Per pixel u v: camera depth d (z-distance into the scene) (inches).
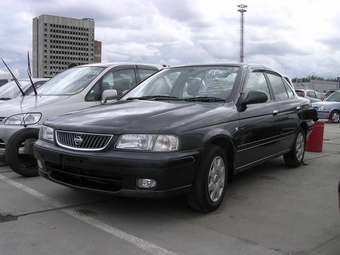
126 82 292.8
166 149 143.2
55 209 168.7
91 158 146.2
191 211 168.1
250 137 189.3
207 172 157.9
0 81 552.7
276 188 211.0
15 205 173.2
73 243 133.0
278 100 233.5
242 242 136.3
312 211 172.4
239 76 197.9
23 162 229.0
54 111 243.8
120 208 171.0
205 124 159.2
